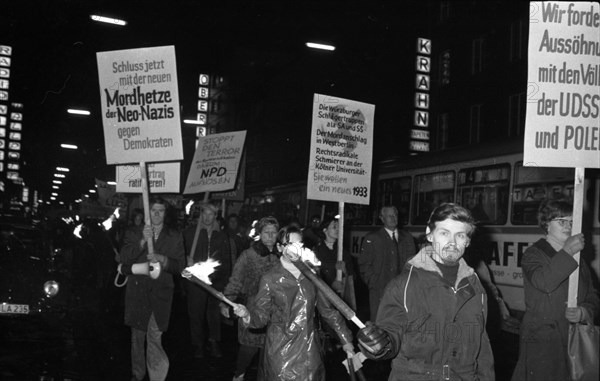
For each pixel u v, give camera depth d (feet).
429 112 113.91
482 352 13.14
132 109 26.55
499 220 45.96
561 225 16.69
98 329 40.40
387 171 60.75
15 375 27.27
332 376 29.32
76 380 27.07
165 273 24.94
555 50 16.89
